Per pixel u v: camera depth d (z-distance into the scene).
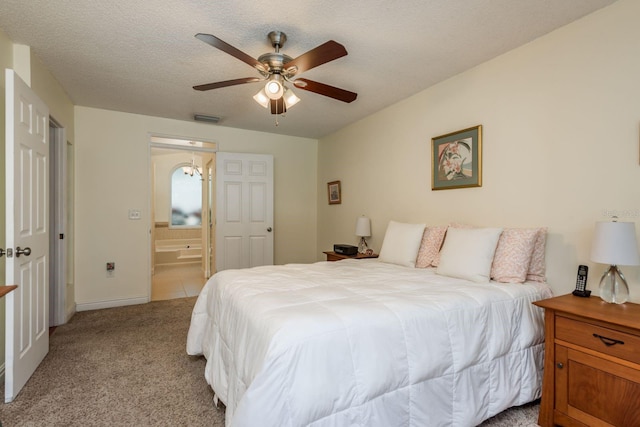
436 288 1.87
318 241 5.21
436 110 3.02
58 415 1.71
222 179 4.47
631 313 1.52
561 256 2.10
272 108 2.56
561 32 2.09
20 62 2.31
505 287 1.92
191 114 3.95
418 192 3.23
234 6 1.88
